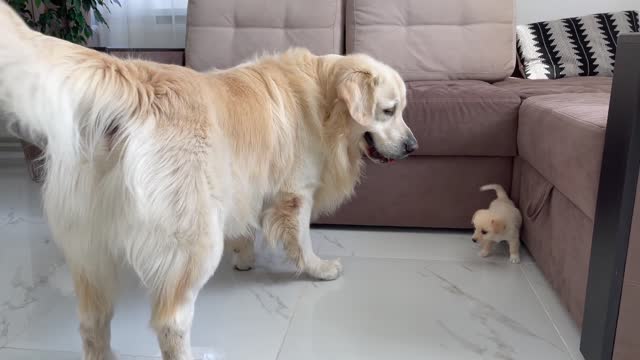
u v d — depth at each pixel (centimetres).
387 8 265
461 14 266
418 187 208
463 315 151
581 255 137
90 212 104
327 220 216
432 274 177
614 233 110
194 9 274
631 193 106
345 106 156
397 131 165
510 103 192
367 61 160
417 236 211
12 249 198
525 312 153
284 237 162
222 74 142
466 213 209
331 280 174
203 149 111
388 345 138
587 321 125
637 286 110
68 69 95
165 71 114
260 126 136
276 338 141
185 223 108
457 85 219
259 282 174
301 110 154
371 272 179
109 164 102
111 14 350
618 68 108
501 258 189
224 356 133
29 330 146
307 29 268
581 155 129
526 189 188
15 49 87
